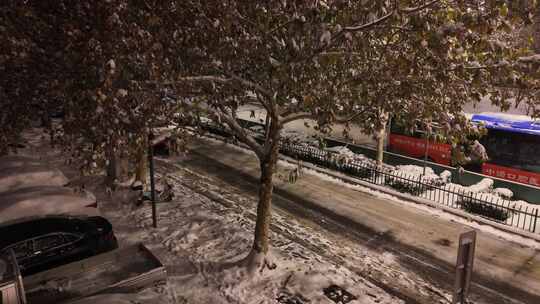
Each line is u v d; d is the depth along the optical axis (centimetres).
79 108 664
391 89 784
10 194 1171
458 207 1552
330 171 1972
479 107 2588
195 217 1356
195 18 702
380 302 958
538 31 1586
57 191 1200
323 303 938
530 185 1656
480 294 1023
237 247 1162
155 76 669
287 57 790
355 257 1171
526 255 1221
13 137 880
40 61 752
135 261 859
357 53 774
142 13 685
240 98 923
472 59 807
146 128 717
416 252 1217
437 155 2053
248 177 1844
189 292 957
